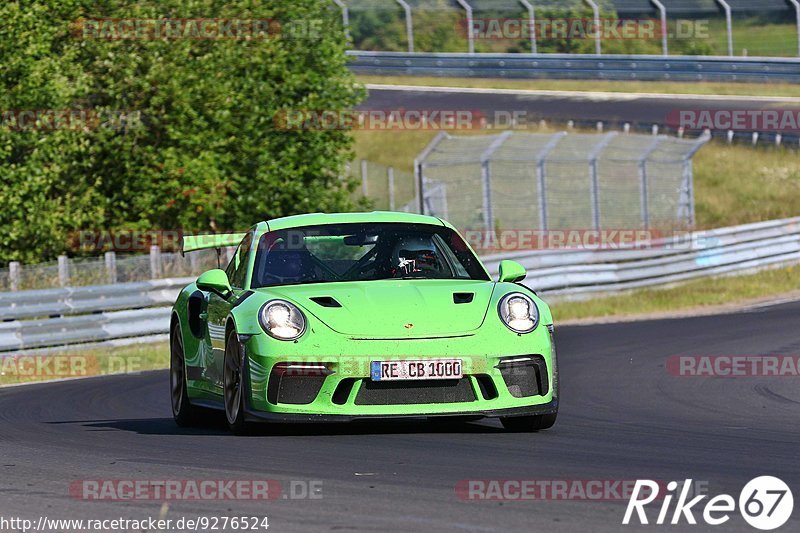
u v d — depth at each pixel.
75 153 74.25
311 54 87.75
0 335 53.50
